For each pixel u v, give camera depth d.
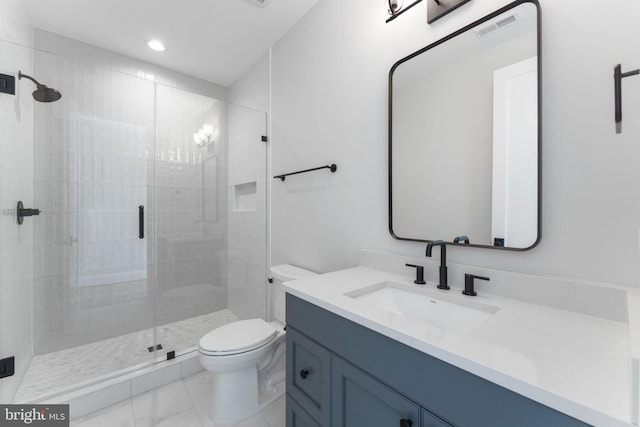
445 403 0.60
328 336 0.92
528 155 0.91
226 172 2.77
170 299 2.46
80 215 2.08
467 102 1.07
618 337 0.66
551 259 0.88
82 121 2.07
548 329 0.71
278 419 1.46
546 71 0.88
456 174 1.10
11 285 1.54
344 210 1.61
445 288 1.06
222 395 1.45
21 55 1.69
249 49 2.31
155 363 1.83
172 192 2.48
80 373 1.72
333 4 1.67
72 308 2.05
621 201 0.76
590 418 0.41
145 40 2.19
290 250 2.06
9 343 1.51
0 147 1.41
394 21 1.34
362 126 1.50
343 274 1.29
